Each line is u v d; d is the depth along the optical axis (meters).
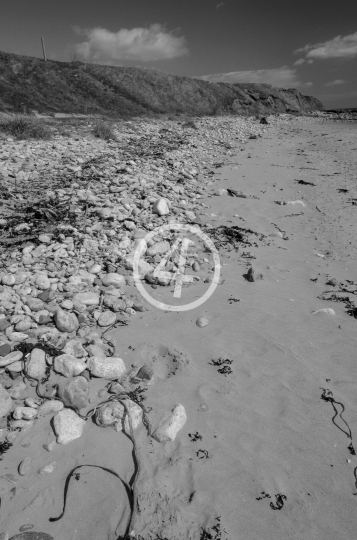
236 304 1.85
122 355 1.45
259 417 1.22
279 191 4.00
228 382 1.35
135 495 0.98
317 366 1.45
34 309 1.63
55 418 1.16
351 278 2.21
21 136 5.01
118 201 3.02
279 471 1.06
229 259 2.38
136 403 1.24
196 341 1.55
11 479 1.02
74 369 1.31
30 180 3.42
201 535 0.91
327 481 1.04
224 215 3.15
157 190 3.45
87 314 1.67
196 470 1.05
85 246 2.22
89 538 0.91
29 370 1.30
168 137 6.82
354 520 0.94
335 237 2.82
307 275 2.24
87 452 1.10
